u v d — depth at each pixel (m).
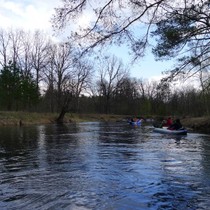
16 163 14.64
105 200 9.14
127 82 90.94
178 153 17.98
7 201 8.98
